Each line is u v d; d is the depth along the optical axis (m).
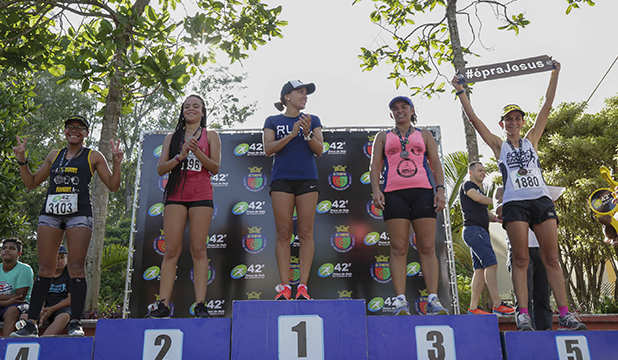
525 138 3.77
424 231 3.51
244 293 5.41
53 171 3.52
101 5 6.07
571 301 11.24
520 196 3.48
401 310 3.28
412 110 3.94
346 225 5.59
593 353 2.71
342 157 5.77
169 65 4.89
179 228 3.57
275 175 3.84
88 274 5.74
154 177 5.74
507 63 3.89
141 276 5.43
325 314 2.73
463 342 2.71
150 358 2.65
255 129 5.86
